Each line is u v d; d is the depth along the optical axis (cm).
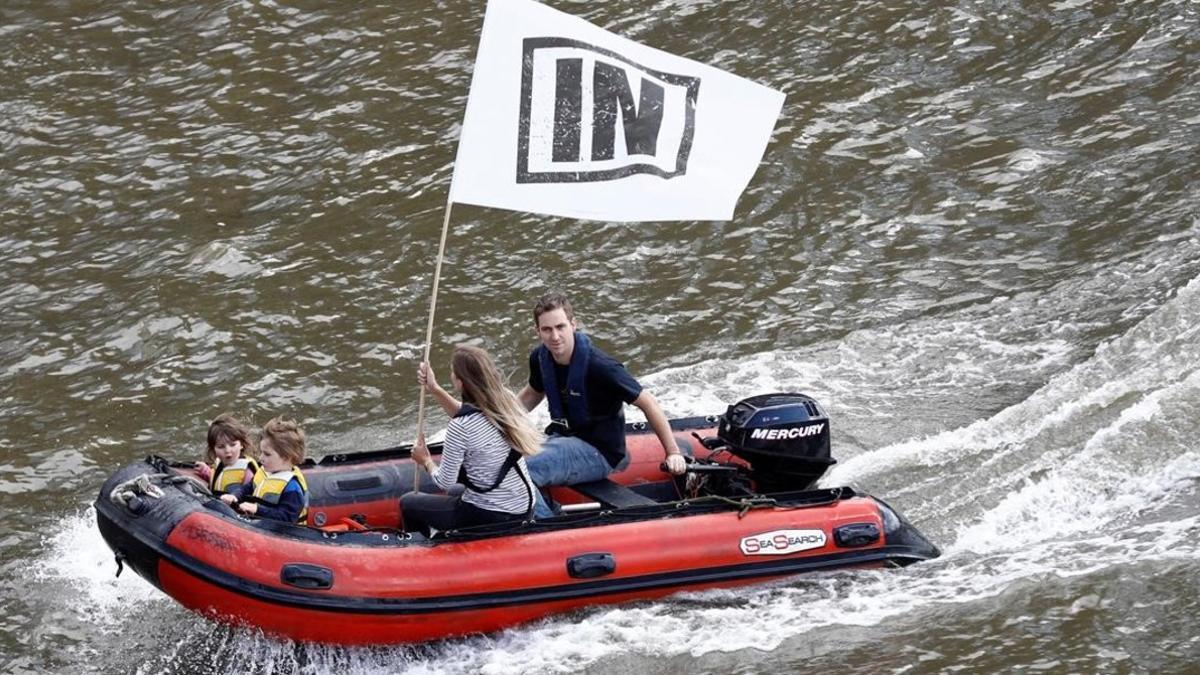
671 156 2591
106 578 2873
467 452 2514
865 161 4484
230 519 2464
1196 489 2923
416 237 4216
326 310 3909
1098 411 3256
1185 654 2334
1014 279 3947
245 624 2453
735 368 3641
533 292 3981
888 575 2667
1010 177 4366
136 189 4450
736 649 2452
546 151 2577
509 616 2512
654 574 2573
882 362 3638
